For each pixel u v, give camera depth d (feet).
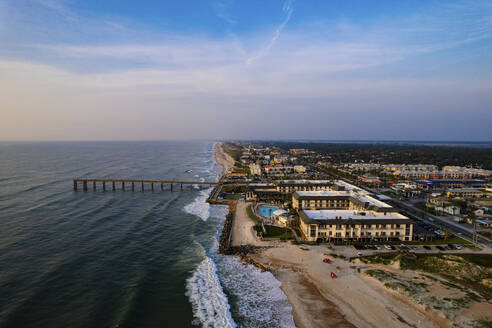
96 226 362.12
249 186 606.14
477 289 211.20
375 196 518.78
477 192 547.08
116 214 422.41
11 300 200.54
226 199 543.80
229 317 188.75
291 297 210.79
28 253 276.82
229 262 271.49
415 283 218.38
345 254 283.79
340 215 343.26
